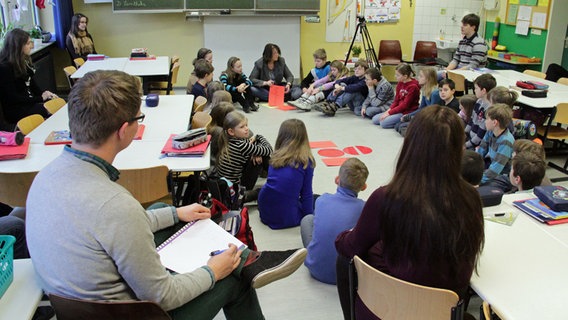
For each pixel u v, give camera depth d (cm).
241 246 165
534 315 135
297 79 768
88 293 123
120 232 121
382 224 145
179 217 173
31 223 126
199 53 597
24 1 641
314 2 720
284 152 298
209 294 154
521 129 364
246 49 745
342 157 446
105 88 124
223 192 265
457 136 134
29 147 274
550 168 434
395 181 142
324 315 231
